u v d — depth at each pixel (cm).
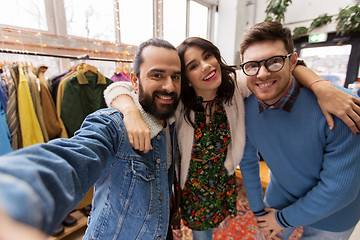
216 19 330
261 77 64
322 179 69
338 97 57
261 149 88
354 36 239
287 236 106
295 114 68
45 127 120
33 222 21
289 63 65
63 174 33
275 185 100
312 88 64
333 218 81
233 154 99
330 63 262
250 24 308
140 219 61
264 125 80
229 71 89
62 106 126
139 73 62
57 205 30
